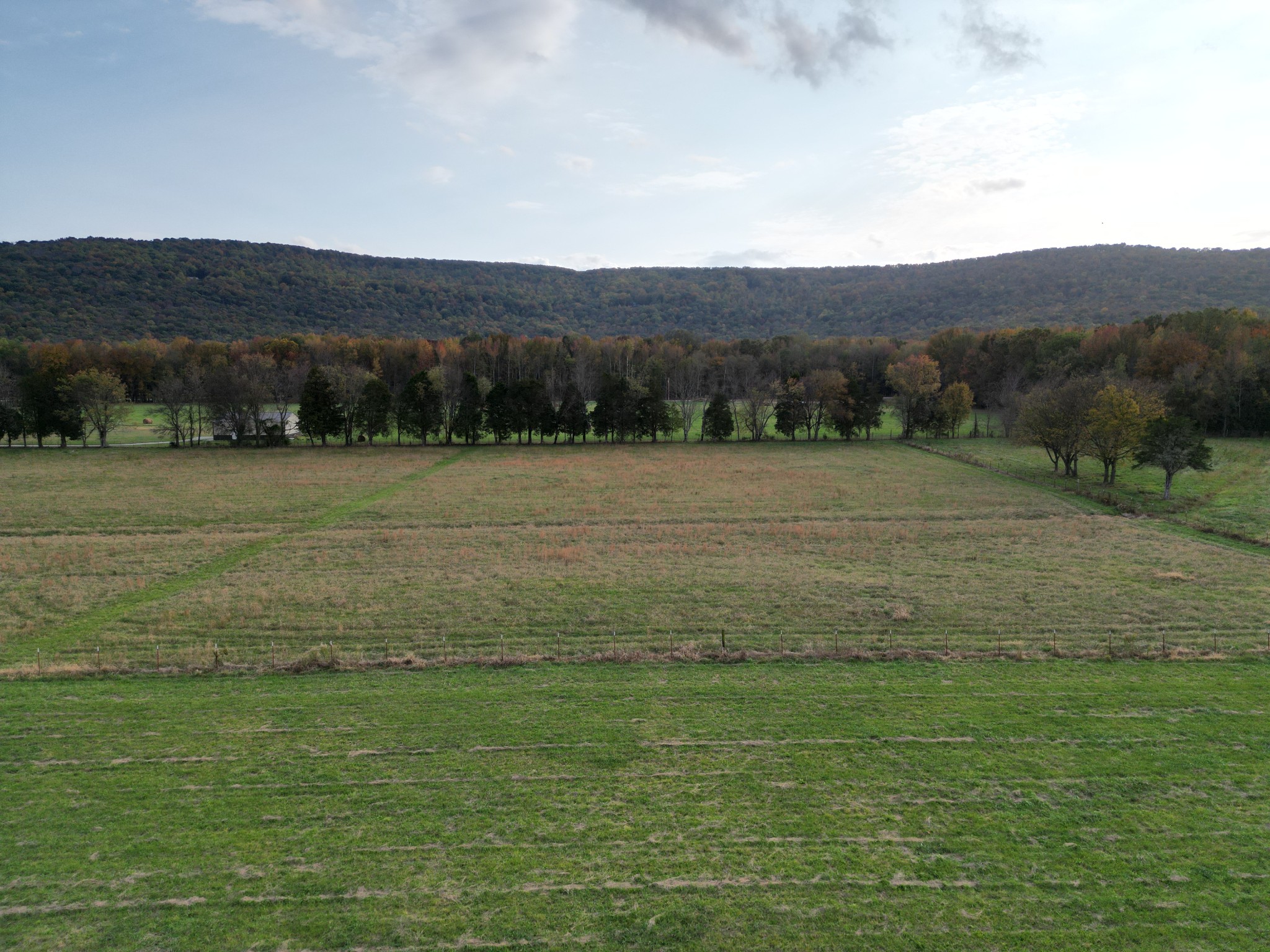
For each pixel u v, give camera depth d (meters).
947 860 15.66
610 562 39.38
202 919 13.98
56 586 35.06
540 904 14.39
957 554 40.62
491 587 34.97
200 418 89.69
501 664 26.03
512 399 91.81
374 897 14.57
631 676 25.00
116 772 18.98
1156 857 15.68
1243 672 24.78
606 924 13.88
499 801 17.84
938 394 100.75
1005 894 14.64
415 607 32.22
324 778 18.75
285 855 15.84
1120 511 50.59
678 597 33.38
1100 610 31.16
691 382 120.50
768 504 54.62
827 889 14.84
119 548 41.94
